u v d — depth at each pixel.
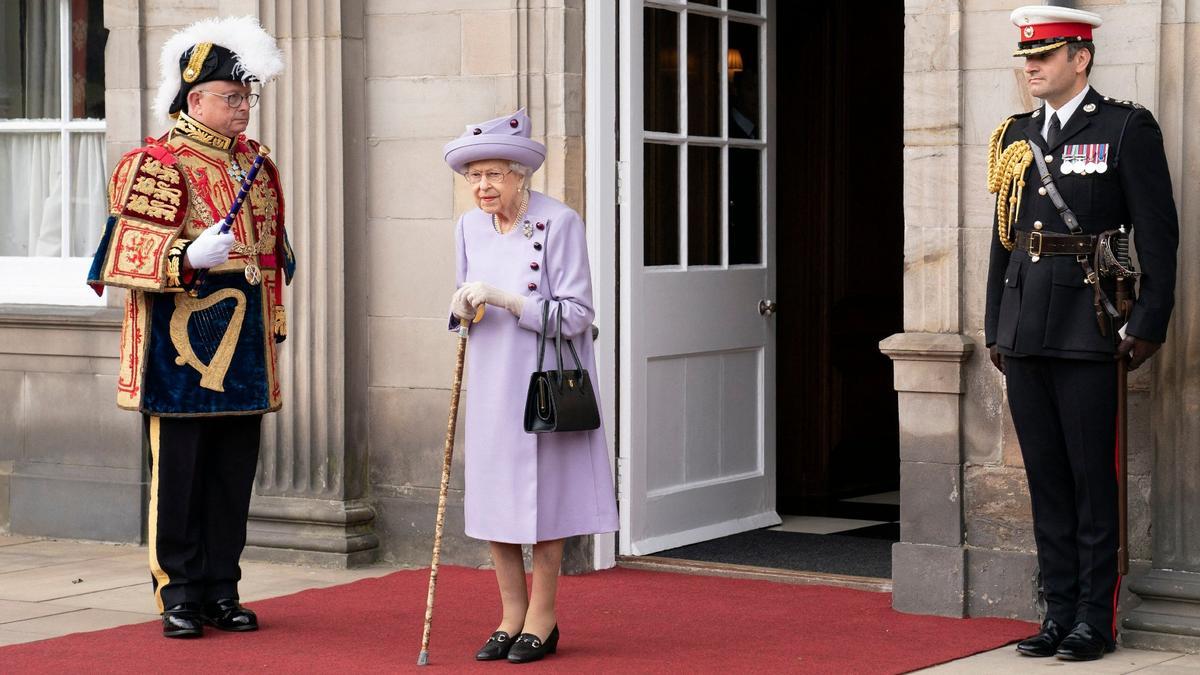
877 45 10.15
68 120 8.95
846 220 9.99
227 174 6.50
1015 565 6.58
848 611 6.84
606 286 7.72
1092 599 6.04
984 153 6.61
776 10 9.59
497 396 5.98
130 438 8.50
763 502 8.74
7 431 8.81
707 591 7.27
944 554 6.69
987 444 6.63
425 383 7.89
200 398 6.41
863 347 10.26
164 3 8.44
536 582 6.05
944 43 6.63
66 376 8.65
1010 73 6.54
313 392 7.97
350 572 7.76
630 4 7.74
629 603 7.02
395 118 7.93
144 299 6.42
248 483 6.61
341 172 7.89
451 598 7.14
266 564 7.95
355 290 7.98
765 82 8.66
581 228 6.09
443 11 7.79
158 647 6.23
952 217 6.65
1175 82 6.14
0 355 8.80
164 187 6.33
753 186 8.65
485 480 6.00
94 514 8.58
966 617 6.67
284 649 6.20
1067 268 5.93
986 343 6.23
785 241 9.98
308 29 7.90
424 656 5.95
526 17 7.61
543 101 7.59
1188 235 6.14
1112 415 5.97
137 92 8.48
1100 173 5.89
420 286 7.88
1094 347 5.89
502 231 6.09
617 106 7.76
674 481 8.14
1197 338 6.14
